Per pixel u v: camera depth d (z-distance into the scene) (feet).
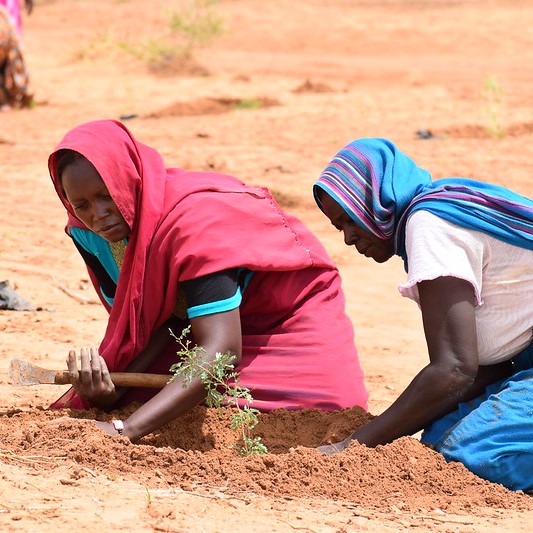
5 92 182.29
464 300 43.75
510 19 278.87
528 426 43.98
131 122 169.17
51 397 56.85
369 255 47.37
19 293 80.07
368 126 160.25
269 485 41.96
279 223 51.39
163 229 48.62
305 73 222.28
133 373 49.14
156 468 43.45
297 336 51.65
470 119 162.91
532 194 115.65
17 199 114.93
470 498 42.32
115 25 292.20
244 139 150.10
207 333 47.62
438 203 44.80
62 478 40.86
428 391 43.98
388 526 38.11
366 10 302.66
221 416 49.90
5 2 203.92
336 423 48.62
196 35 243.60
